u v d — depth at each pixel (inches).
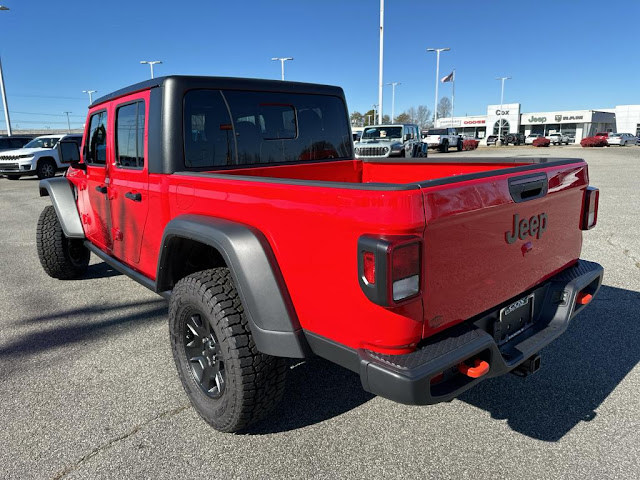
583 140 1923.0
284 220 86.3
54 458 98.2
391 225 69.6
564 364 131.9
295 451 99.3
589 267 115.7
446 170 150.3
